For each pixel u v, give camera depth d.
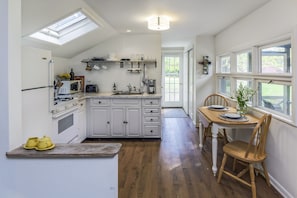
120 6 3.06
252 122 2.80
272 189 2.55
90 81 5.05
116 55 4.99
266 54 3.05
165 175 2.91
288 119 2.39
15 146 1.58
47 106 2.66
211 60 5.36
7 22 1.50
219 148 3.96
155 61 4.95
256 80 3.24
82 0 2.80
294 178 2.24
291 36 2.27
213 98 5.38
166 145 4.15
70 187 1.50
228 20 3.83
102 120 4.48
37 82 2.41
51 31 3.57
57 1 2.48
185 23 4.05
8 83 1.51
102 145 1.64
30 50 2.26
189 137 4.68
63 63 4.69
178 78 8.49
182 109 8.23
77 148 1.58
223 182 2.72
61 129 3.17
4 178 1.52
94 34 4.22
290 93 2.47
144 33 4.91
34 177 1.51
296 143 2.20
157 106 4.42
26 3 2.21
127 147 4.03
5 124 1.51
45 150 1.53
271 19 2.72
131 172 3.00
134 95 4.48
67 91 3.84
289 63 2.51
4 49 1.51
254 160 2.37
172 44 7.04
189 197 2.39
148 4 2.99
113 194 1.50
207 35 5.29
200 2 2.90
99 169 1.49
